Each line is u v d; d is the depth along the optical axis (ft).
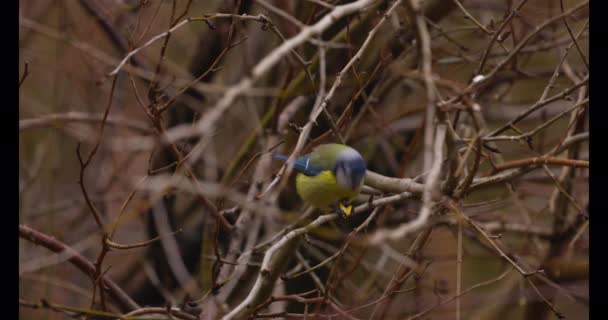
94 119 37.55
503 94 40.09
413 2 21.58
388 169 45.73
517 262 33.12
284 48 19.86
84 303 45.57
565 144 30.25
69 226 47.03
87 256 48.52
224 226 30.60
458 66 39.29
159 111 26.17
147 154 48.39
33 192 50.52
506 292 41.14
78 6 48.39
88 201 25.53
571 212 40.37
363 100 39.45
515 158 44.78
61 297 44.62
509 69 35.83
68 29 43.60
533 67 46.06
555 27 37.06
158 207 41.96
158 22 41.75
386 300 29.55
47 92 51.52
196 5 42.73
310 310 41.42
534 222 38.63
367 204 27.86
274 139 36.06
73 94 50.06
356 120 35.99
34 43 50.34
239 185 34.53
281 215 22.93
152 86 26.68
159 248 45.80
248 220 33.32
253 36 45.88
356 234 28.68
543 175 41.14
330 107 37.50
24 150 51.60
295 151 25.17
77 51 43.21
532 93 48.85
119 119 38.91
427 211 17.60
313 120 25.41
